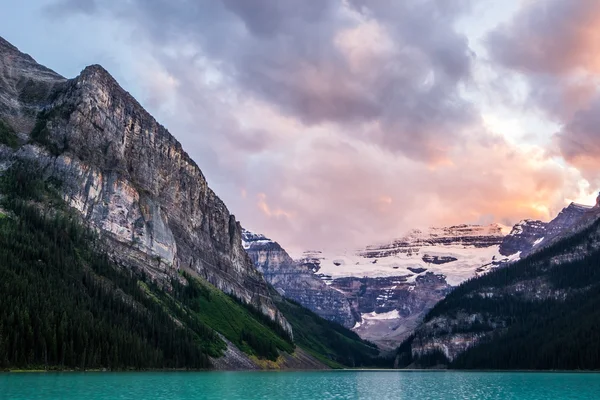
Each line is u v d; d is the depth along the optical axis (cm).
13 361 18700
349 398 16050
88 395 13562
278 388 18338
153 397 13862
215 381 19688
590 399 16238
